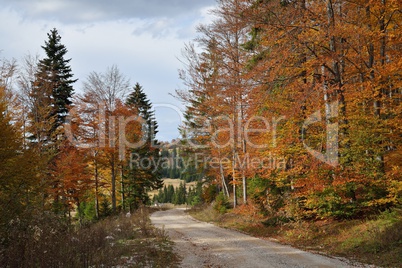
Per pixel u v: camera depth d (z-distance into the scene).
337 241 14.27
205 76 25.39
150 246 14.38
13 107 21.44
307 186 16.50
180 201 87.62
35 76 25.06
